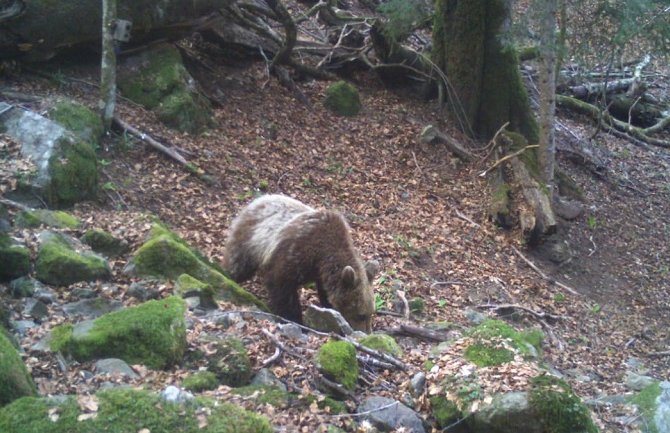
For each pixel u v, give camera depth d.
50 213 8.64
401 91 17.36
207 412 4.90
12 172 9.18
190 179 11.54
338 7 20.30
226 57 15.27
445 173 15.01
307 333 7.77
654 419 7.48
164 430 4.71
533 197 14.00
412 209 13.66
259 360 6.54
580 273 14.02
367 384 6.67
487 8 16.38
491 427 6.09
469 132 16.64
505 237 13.82
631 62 22.66
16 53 11.57
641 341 12.29
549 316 11.91
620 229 16.12
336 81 16.48
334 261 8.12
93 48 12.59
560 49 14.44
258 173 12.70
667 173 19.80
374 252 11.84
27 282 7.32
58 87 11.94
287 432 5.54
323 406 6.07
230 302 8.10
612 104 22.16
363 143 15.01
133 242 8.61
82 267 7.65
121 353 6.07
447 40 16.64
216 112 13.69
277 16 14.58
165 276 8.08
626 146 20.84
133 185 10.80
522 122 16.75
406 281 11.41
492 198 14.26
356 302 8.13
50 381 5.61
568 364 10.52
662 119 22.23
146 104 12.48
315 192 13.06
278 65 15.50
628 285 14.12
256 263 8.70
